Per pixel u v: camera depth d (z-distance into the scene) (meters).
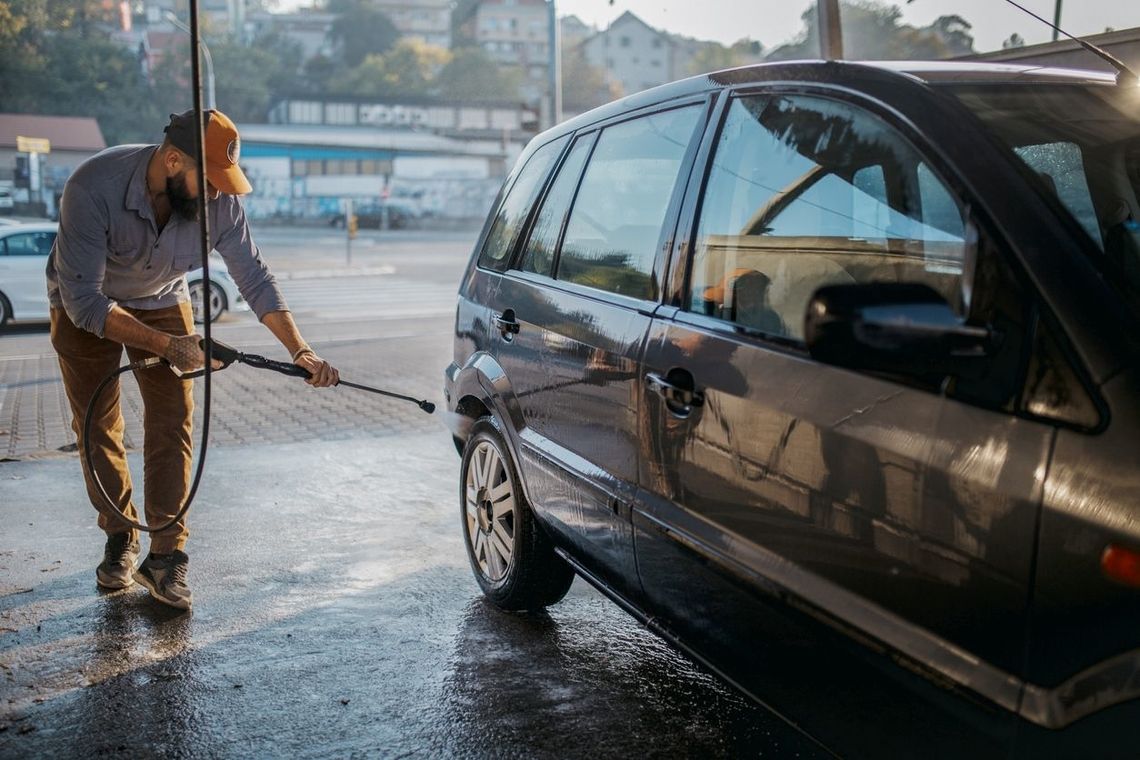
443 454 6.65
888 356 1.73
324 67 129.50
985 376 1.77
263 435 7.24
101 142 65.94
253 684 3.28
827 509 2.04
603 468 2.94
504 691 3.24
